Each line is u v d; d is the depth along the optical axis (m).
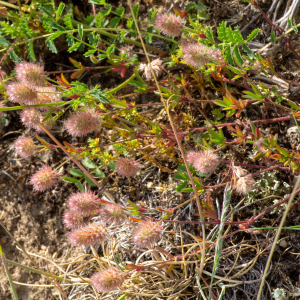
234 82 0.33
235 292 0.31
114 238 0.33
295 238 0.31
